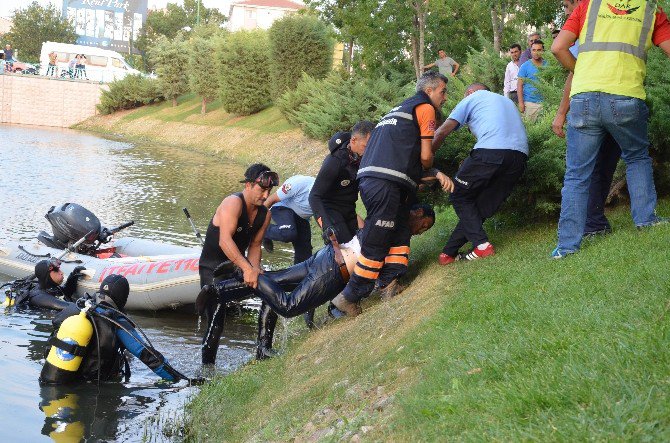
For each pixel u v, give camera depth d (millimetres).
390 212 6160
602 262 5184
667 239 5215
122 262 9578
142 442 5395
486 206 6695
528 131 7051
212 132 36188
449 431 3379
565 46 5656
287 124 31438
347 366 5305
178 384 6664
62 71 50312
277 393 5570
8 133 38562
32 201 17047
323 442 4051
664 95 6555
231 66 36125
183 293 8875
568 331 3988
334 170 6938
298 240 7953
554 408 3252
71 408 5980
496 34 20156
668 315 3793
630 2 5348
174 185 21531
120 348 6781
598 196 6160
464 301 5270
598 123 5477
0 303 8875
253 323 8688
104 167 25391
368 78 25641
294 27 32094
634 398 3066
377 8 24078
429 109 6156
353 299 6609
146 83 46375
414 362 4547
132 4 95438
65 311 6766
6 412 5812
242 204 6520
